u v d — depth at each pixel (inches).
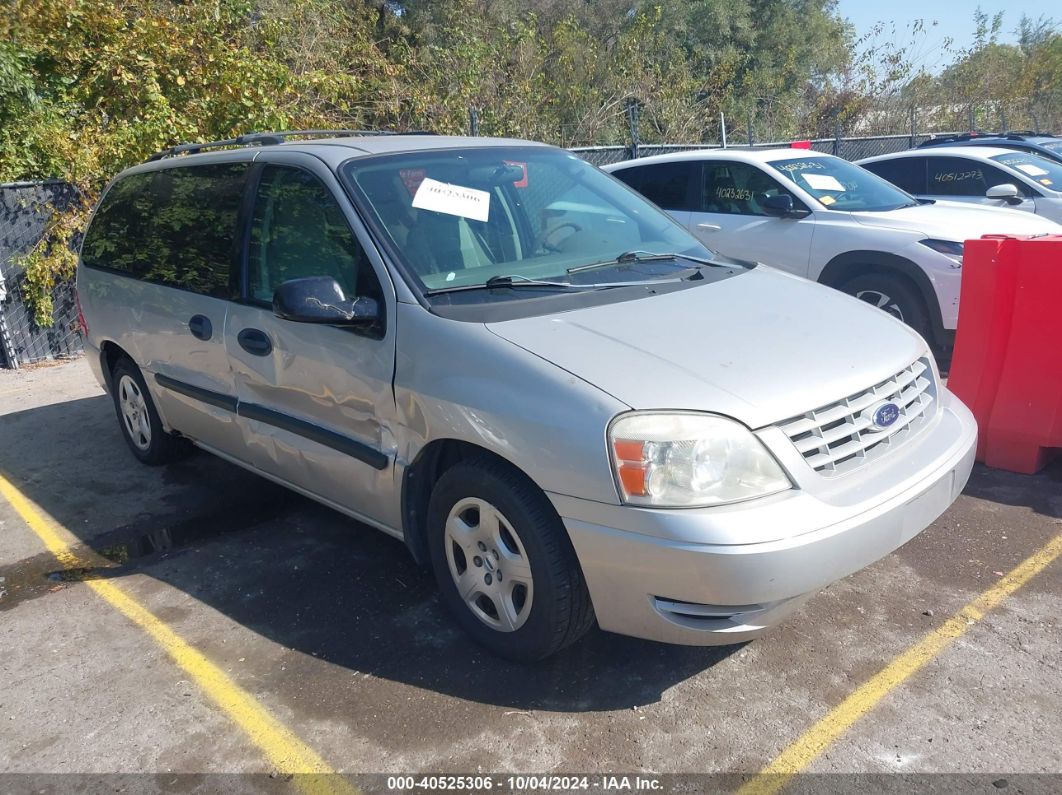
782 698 120.6
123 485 208.7
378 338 134.2
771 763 108.7
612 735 114.6
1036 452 187.0
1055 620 135.6
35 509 197.6
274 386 155.0
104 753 115.6
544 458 112.2
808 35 1021.8
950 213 286.8
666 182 333.1
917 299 267.6
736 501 106.5
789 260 293.0
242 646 138.4
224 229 169.0
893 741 111.5
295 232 152.7
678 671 127.3
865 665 126.8
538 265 146.4
